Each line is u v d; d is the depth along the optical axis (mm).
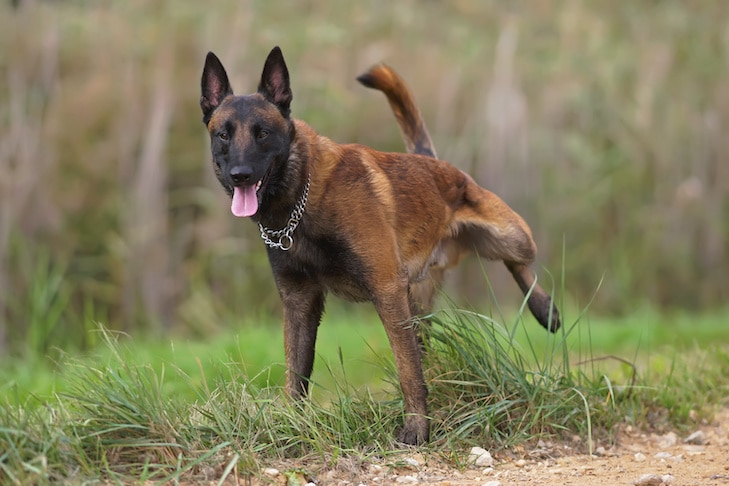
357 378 9055
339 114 15320
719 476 5543
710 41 19516
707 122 18547
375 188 6195
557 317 7723
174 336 13508
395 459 5609
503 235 7473
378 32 16922
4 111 14477
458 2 18031
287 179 5945
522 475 5559
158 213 14297
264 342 9805
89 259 14102
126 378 5992
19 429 4840
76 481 4688
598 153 17453
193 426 5301
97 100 14664
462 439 5938
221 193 14656
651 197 18031
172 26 15383
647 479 5305
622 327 13094
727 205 18469
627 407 6934
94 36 15352
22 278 13547
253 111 5891
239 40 15211
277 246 6156
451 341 6465
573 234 17156
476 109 16453
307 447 5574
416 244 6629
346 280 6211
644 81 18125
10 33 14977
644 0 19953
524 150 16484
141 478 4719
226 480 5008
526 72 17344
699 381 7871
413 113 8156
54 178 14148
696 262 18203
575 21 18219
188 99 15016
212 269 14461
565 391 6508
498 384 6332
